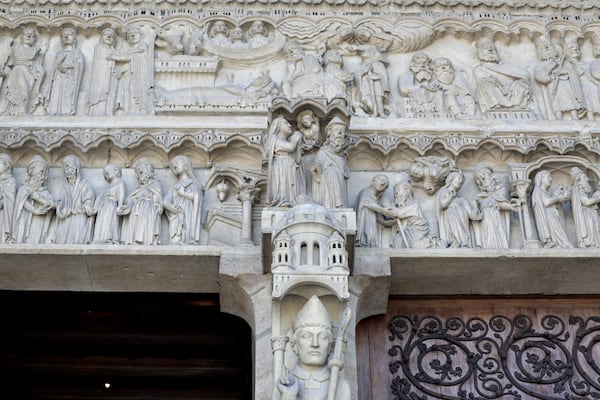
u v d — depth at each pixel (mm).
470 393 12969
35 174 13516
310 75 14852
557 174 14219
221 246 12945
